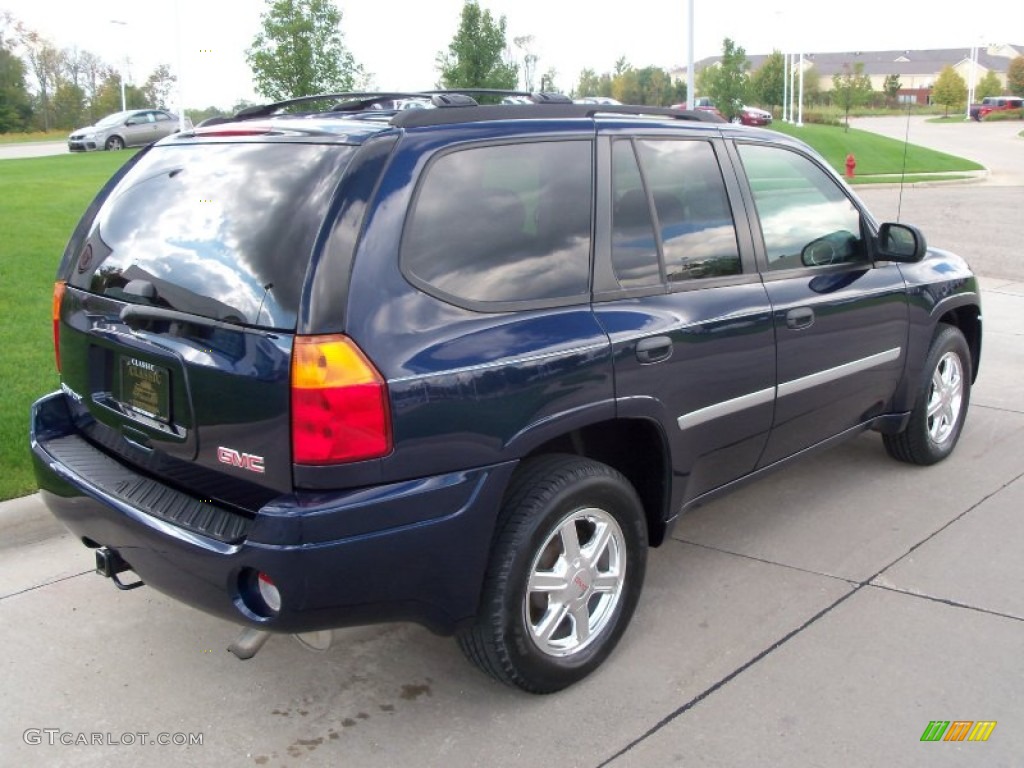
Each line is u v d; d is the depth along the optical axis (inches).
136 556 121.0
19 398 228.8
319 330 105.6
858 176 993.5
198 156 129.2
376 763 119.5
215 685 136.5
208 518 115.1
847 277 178.5
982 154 1336.1
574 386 124.6
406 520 111.0
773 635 147.0
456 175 119.7
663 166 146.5
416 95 139.2
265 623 110.3
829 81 3383.4
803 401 168.7
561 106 136.9
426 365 111.0
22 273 358.3
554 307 126.3
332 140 116.9
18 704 131.8
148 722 128.0
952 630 147.9
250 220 115.1
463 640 126.0
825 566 169.8
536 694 131.8
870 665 138.5
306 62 674.2
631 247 138.3
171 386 118.7
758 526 187.0
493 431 116.6
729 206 156.5
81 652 144.5
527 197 127.0
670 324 138.5
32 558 173.8
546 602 129.3
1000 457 223.9
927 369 204.7
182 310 116.8
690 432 145.0
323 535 106.2
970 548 176.2
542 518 123.0
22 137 2148.1
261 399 108.1
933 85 2600.9
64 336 139.7
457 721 127.5
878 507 195.2
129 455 130.3
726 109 1363.2
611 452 145.6
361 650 145.4
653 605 156.6
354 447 106.7
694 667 138.8
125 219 132.5
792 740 122.2
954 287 207.8
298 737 124.8
